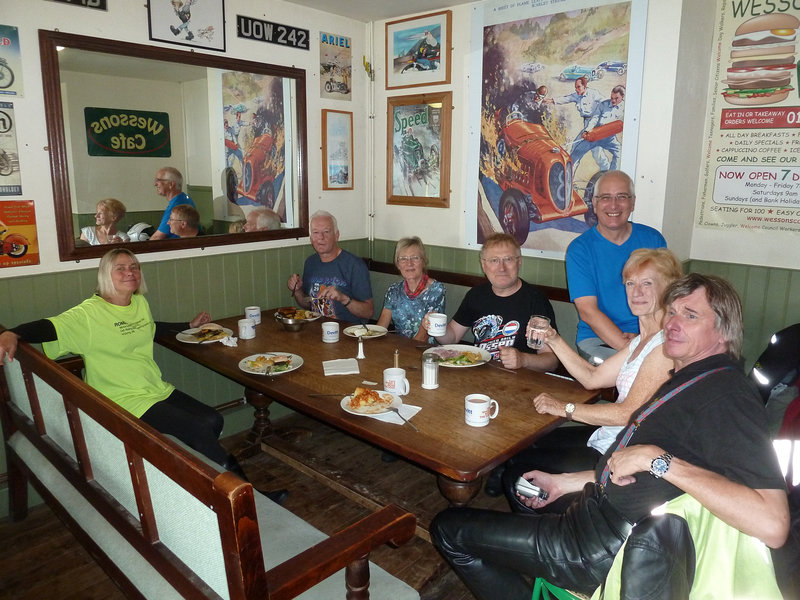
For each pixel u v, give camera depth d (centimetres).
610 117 289
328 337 259
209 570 120
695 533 123
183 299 308
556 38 301
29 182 249
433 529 172
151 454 123
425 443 163
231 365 227
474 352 238
